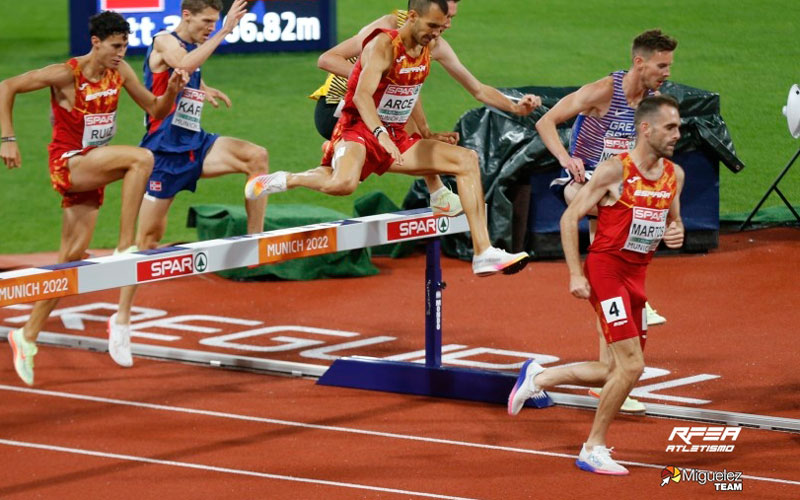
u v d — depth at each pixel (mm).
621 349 16906
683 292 27859
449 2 17297
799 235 33000
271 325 25500
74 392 21016
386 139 17203
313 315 26266
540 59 50875
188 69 21703
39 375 22062
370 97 17391
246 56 51281
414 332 24938
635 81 19625
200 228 30141
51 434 18766
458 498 16078
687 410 19484
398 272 30156
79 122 20984
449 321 25688
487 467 17281
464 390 20594
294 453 17875
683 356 22906
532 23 56250
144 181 21047
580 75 48844
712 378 21547
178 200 37594
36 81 20531
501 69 49688
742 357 22781
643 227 16891
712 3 57656
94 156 20969
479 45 53094
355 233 20234
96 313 26516
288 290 28391
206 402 20453
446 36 54500
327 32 51781
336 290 28406
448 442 18391
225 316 26219
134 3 48562
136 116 44562
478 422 19391
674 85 31562
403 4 59250
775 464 17375
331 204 37344
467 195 18453
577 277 16812
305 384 21594
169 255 18156
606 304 17000
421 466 17312
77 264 17297
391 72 17703
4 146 20547
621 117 19984
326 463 17438
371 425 19234
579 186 20375
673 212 17734
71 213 21812
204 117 43531
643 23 55312
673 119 16328
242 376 22062
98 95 20953
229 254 18891
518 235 30812
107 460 17594
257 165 22781
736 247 32062
